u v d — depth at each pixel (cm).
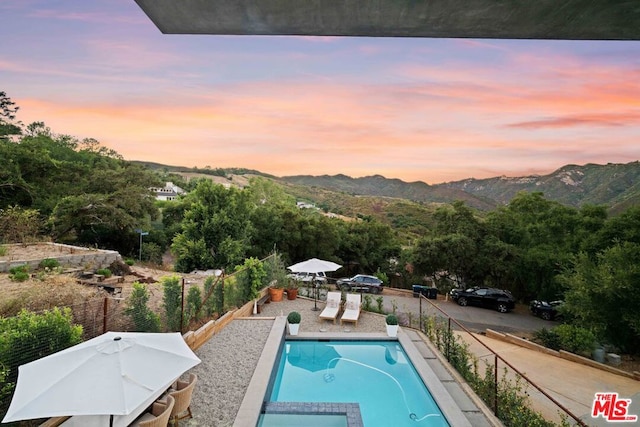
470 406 721
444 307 2553
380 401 793
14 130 3619
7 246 1914
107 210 2897
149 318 855
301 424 650
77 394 382
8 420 358
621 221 2280
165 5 278
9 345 542
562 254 2694
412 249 3319
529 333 1998
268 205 3891
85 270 1677
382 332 1184
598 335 1625
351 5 270
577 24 289
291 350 1073
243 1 269
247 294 1395
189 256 2252
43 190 3066
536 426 619
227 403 674
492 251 2980
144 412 575
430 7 270
